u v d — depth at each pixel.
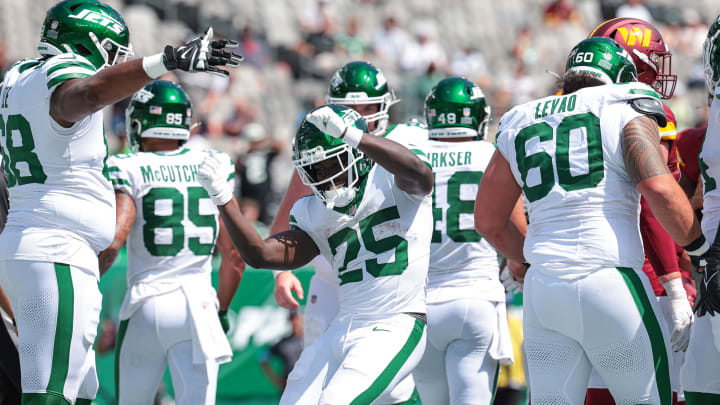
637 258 10.80
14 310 12.34
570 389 10.98
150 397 15.62
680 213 10.38
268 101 48.19
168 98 15.82
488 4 63.50
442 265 14.95
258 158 32.19
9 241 12.13
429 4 61.47
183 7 51.53
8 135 12.34
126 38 12.91
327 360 11.64
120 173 15.11
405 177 10.95
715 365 11.62
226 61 10.86
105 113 41.62
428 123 15.62
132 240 15.40
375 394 10.94
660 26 62.28
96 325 12.55
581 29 62.59
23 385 11.98
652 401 10.65
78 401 12.52
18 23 48.09
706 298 11.15
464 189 14.90
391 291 11.52
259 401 24.69
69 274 12.09
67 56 12.17
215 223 15.87
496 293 15.04
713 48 12.05
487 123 15.91
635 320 10.55
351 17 56.28
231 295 17.00
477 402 14.74
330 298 15.71
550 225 11.00
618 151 10.78
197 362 15.16
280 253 11.74
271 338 24.67
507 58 60.78
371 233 11.62
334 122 10.52
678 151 13.67
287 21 55.16
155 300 15.19
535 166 11.19
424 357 15.15
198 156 15.91
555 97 11.48
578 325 10.70
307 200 12.19
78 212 12.20
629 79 11.69
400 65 52.84
